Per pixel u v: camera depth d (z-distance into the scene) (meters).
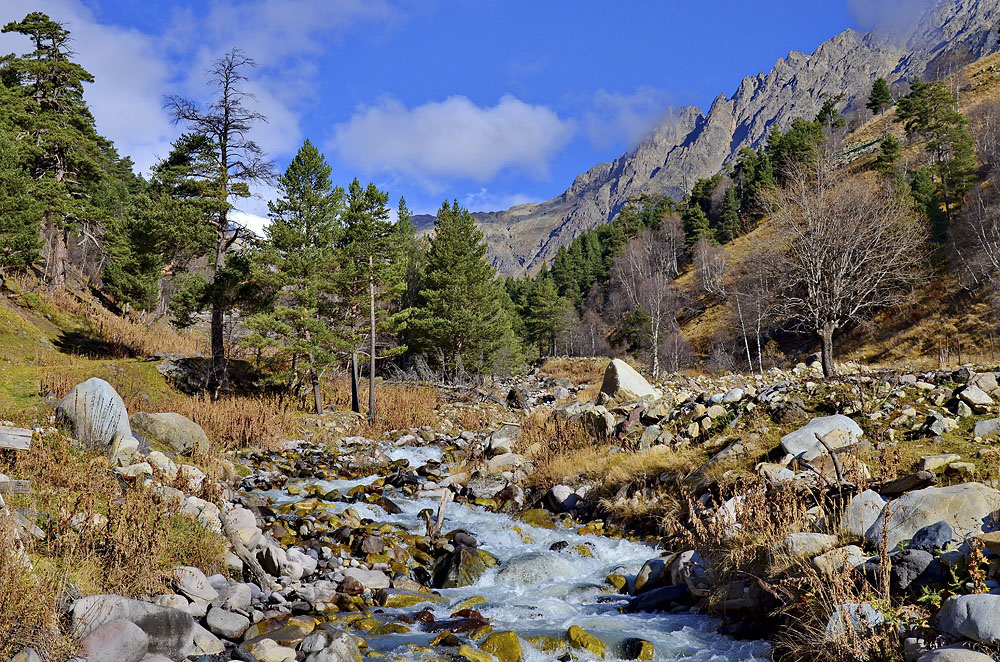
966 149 67.06
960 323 43.78
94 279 46.38
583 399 27.83
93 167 36.12
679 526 8.77
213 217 25.47
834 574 5.72
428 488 14.63
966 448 8.96
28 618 4.89
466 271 44.34
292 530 10.46
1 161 29.23
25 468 8.46
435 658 6.16
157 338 35.19
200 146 24.81
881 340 46.97
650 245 99.81
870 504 7.04
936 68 141.38
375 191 27.94
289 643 6.24
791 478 8.77
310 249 25.50
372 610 7.66
